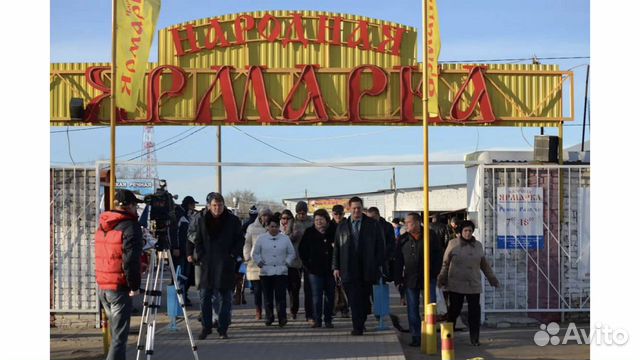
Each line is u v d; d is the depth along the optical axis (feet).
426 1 39.19
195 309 56.65
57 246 47.32
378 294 44.86
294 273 50.24
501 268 47.98
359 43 49.96
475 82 49.42
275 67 49.55
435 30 40.98
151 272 32.89
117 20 37.47
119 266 30.30
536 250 48.06
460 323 49.37
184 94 48.91
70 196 47.42
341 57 50.03
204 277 41.14
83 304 47.26
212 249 40.98
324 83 49.29
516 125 49.75
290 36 49.88
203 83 49.06
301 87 49.14
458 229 42.63
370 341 40.81
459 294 40.78
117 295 30.45
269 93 49.19
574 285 48.08
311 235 45.70
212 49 49.90
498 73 49.73
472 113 49.29
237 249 41.47
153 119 48.44
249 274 49.83
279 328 45.91
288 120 48.80
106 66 48.73
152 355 35.63
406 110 49.06
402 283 41.16
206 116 48.67
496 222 47.96
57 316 47.26
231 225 41.19
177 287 33.60
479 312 41.01
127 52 38.73
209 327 41.91
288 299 63.98
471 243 40.91
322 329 45.37
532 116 49.52
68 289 47.32
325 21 49.98
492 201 47.96
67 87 48.98
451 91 49.55
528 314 48.47
